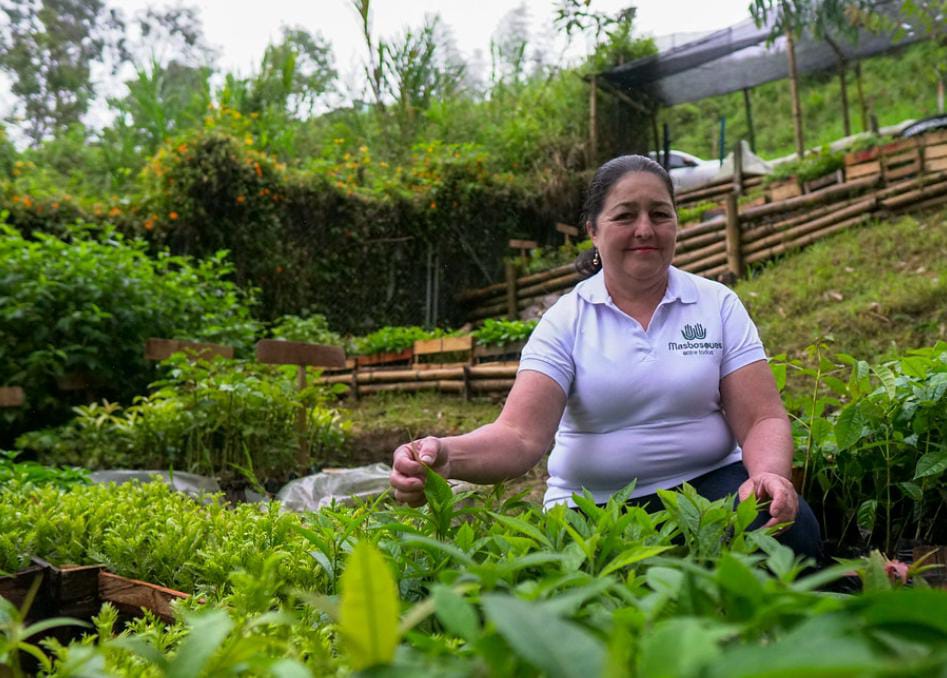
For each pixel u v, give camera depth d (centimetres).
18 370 624
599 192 235
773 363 273
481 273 1267
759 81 1494
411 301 1219
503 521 113
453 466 185
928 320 585
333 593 139
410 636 76
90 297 657
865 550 254
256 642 75
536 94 1579
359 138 1449
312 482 432
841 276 734
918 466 234
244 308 801
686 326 228
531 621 50
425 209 1220
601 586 65
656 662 48
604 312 231
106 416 507
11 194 940
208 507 242
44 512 242
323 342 952
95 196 1166
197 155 1045
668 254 228
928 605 52
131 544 206
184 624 139
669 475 223
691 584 73
